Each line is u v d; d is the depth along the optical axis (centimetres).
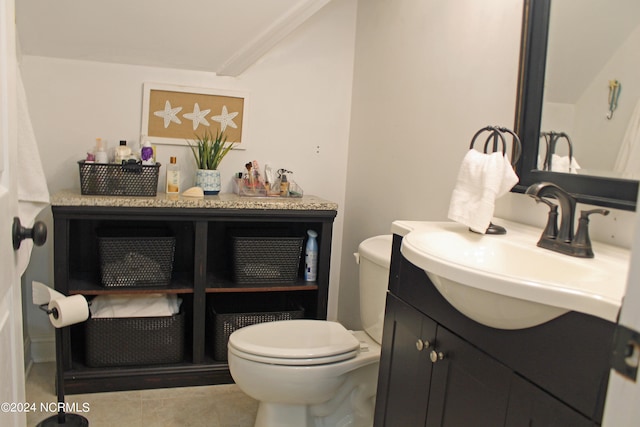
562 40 141
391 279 154
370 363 181
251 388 174
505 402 104
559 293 87
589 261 113
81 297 184
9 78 92
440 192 197
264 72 269
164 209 218
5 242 88
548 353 94
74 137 247
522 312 95
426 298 133
